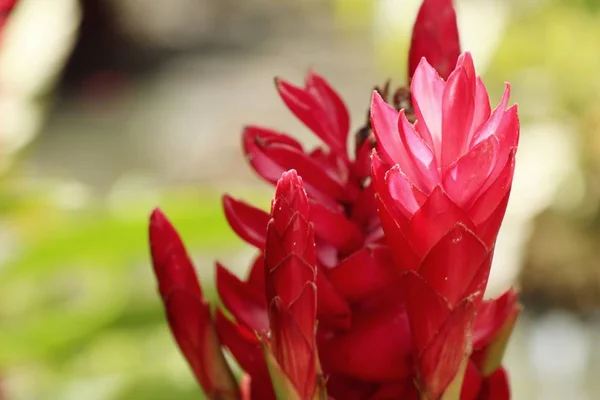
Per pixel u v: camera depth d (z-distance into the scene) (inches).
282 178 22.6
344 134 25.5
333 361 24.3
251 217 24.7
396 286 24.3
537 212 66.4
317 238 24.8
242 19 123.4
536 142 68.2
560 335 65.3
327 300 24.0
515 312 25.0
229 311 25.2
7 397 44.2
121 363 46.7
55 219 47.9
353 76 103.3
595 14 65.8
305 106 25.0
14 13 47.1
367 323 24.1
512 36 67.5
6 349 42.6
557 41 67.6
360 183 25.0
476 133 22.1
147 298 47.7
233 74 111.9
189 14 123.0
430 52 25.5
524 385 60.6
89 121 102.6
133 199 46.4
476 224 22.2
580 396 59.3
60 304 50.8
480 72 67.0
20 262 42.9
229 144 97.3
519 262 66.0
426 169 22.2
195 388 45.1
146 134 100.3
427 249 22.3
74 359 46.1
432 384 22.9
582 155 66.7
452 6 25.5
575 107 67.9
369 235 24.6
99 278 47.4
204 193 47.3
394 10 66.8
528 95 69.2
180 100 107.6
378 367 23.9
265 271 22.9
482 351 25.0
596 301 67.0
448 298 22.5
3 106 49.6
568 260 66.3
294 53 113.1
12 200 48.0
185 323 25.6
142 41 117.1
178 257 25.5
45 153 92.5
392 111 22.4
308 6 121.3
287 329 22.9
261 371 25.2
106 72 110.6
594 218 66.2
